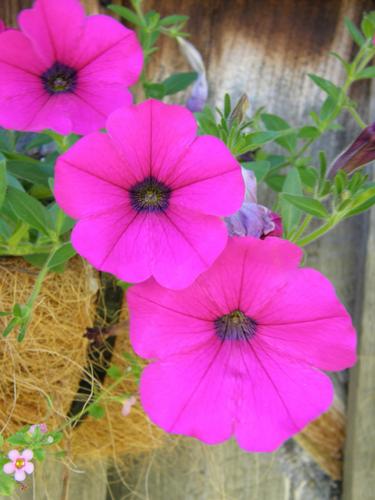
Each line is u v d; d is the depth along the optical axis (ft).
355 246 1.00
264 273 0.60
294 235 0.77
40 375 0.78
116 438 0.89
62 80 0.64
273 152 1.00
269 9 0.97
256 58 0.97
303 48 0.97
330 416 1.01
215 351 0.63
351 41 0.98
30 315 0.69
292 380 0.63
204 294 0.60
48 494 0.88
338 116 0.99
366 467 0.98
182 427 0.62
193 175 0.58
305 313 0.61
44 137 0.88
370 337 0.97
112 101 0.63
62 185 0.57
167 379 0.62
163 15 0.96
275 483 1.01
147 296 0.60
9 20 0.92
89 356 0.83
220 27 0.96
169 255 0.57
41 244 0.77
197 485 0.99
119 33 0.64
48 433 0.71
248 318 0.63
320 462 1.02
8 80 0.62
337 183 0.70
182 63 0.97
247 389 0.63
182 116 0.56
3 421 0.79
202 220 0.57
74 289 0.78
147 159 0.58
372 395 0.98
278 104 0.98
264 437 0.62
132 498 0.98
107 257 0.58
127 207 0.59
